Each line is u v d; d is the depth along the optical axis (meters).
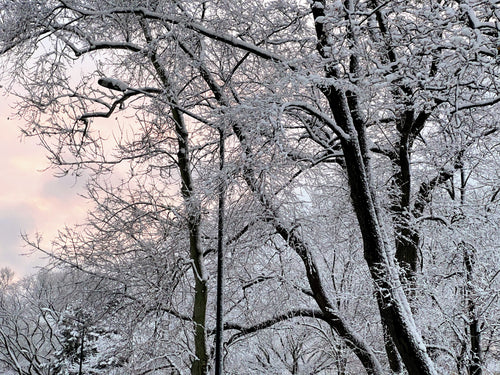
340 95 8.26
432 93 8.09
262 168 9.20
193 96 11.68
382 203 11.51
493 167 12.49
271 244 12.65
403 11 8.09
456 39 6.77
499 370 14.02
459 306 12.23
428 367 7.50
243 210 10.88
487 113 9.88
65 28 9.49
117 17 9.75
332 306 11.07
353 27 7.67
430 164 11.70
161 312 12.28
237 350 15.10
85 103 11.44
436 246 13.23
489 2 6.66
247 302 13.05
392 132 11.89
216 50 11.28
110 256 13.31
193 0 9.80
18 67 10.15
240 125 8.52
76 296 14.21
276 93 8.52
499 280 11.75
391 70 8.44
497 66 7.15
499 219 11.84
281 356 18.84
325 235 12.77
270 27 10.75
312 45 10.21
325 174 12.80
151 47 9.84
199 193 10.12
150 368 12.70
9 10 9.05
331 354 15.27
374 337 13.55
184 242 12.66
